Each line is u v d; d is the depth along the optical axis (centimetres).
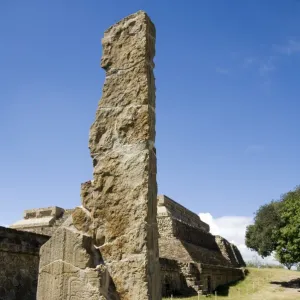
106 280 600
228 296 2778
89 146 689
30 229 3712
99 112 697
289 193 3894
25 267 1358
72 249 614
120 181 650
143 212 620
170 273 2508
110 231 634
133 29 709
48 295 609
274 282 3466
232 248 4819
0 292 1229
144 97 670
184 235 3500
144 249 605
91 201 668
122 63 702
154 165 674
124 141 666
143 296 584
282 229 3200
